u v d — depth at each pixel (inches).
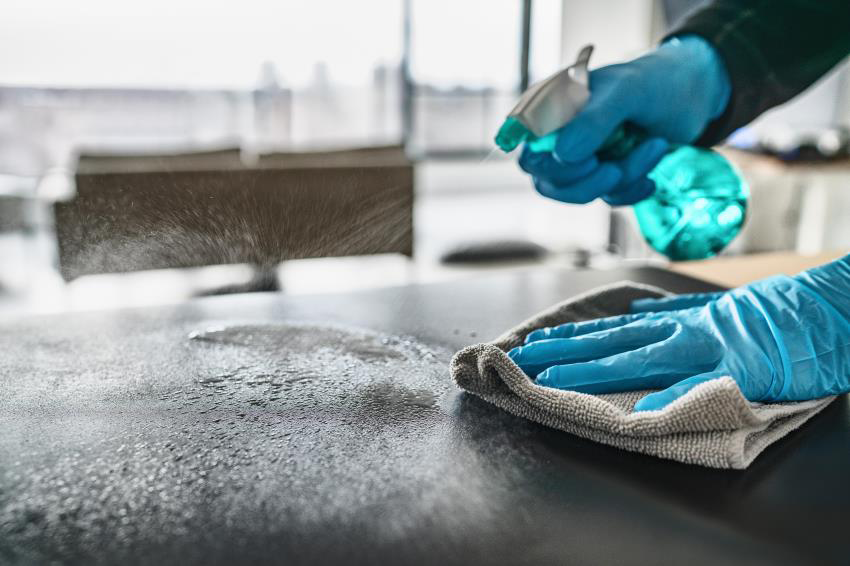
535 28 180.4
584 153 21.6
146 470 17.1
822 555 13.6
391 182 72.4
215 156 81.7
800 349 20.3
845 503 15.4
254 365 24.7
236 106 227.5
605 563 13.3
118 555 13.6
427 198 230.2
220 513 15.1
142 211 41.5
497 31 213.9
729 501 15.5
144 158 76.8
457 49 234.7
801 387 19.9
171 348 26.5
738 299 22.4
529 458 17.6
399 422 19.9
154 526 14.6
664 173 24.1
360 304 32.7
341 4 217.2
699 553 13.6
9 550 13.8
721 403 16.3
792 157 109.9
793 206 112.0
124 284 100.4
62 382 23.1
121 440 18.8
